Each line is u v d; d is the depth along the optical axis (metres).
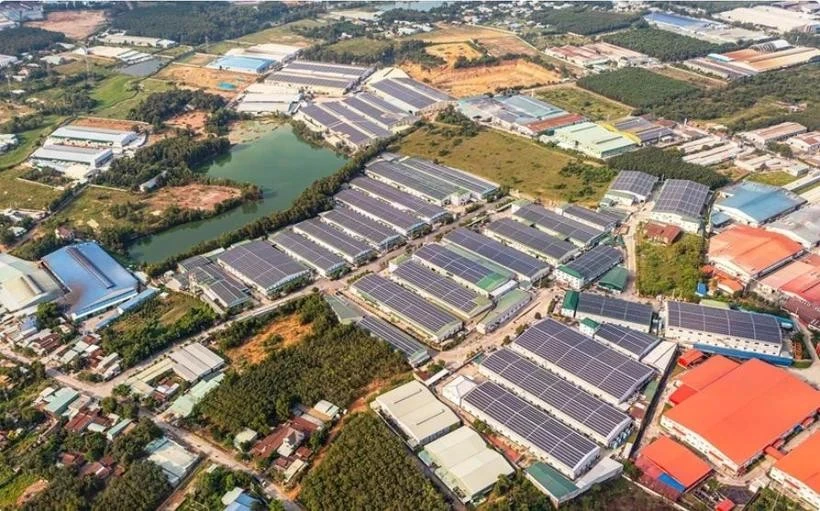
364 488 160.38
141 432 178.88
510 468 165.38
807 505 157.25
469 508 157.62
